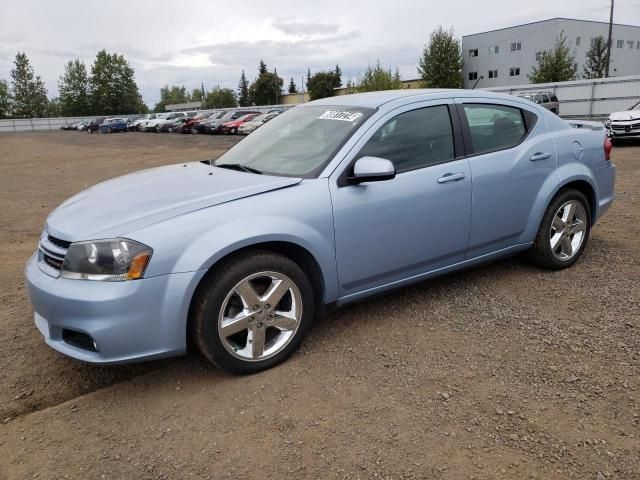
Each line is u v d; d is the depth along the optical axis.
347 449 2.48
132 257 2.75
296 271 3.18
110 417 2.80
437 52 56.19
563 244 4.60
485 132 4.10
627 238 5.50
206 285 2.93
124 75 104.75
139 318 2.77
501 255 4.30
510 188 4.11
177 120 45.62
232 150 4.32
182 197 3.14
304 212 3.18
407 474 2.31
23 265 5.73
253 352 3.11
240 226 2.97
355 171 3.28
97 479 2.36
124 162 18.98
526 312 3.83
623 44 67.38
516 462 2.36
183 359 3.38
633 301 3.93
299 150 3.66
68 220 3.09
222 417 2.76
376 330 3.65
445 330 3.61
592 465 2.32
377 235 3.48
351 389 2.96
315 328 3.72
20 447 2.59
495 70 66.38
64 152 26.31
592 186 4.70
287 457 2.45
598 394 2.82
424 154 3.73
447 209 3.77
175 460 2.46
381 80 40.19
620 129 15.16
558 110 28.03
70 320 2.78
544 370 3.07
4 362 3.43
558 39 52.31
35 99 98.81
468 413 2.71
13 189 12.38
